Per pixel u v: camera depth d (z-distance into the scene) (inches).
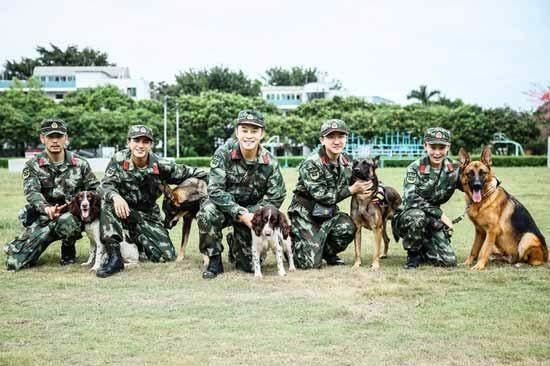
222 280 256.5
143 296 229.0
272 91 3464.6
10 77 3705.7
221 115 2175.2
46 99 2187.5
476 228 286.2
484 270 272.1
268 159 279.1
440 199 287.0
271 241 264.4
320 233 282.5
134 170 289.7
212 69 3090.6
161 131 2103.8
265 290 238.4
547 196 616.7
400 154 1936.5
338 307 210.5
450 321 194.2
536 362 160.1
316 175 278.7
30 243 282.0
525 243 279.4
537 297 223.0
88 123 2044.8
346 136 280.5
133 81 3026.6
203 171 309.6
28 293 234.4
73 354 166.7
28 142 2176.4
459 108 2201.0
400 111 2158.0
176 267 285.7
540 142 2212.1
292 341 176.2
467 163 281.6
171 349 170.4
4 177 1025.5
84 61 3833.7
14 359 162.1
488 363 159.5
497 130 2160.4
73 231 280.5
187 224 306.7
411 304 215.3
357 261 284.8
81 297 227.9
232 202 266.5
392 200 308.8
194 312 206.5
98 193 283.0
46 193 292.8
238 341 176.6
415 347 171.0
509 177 964.0
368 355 165.2
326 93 3336.6
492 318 197.2
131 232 298.7
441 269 276.1
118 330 187.2
